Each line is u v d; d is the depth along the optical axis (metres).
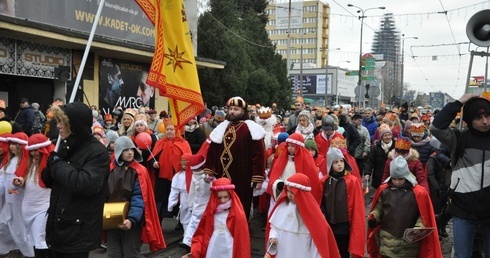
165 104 22.61
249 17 40.84
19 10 13.96
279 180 6.73
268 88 33.97
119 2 18.19
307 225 5.27
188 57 7.34
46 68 15.63
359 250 5.94
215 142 7.38
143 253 7.46
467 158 4.92
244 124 7.42
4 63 14.05
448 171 7.96
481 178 4.84
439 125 4.94
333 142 7.72
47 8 15.01
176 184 8.03
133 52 17.78
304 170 6.90
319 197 6.26
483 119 4.79
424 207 5.76
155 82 7.15
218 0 35.31
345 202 6.11
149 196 5.93
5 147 6.49
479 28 6.07
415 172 7.30
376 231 6.11
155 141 9.24
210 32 30.12
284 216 5.42
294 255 5.34
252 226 9.46
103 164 4.23
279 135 9.23
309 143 7.96
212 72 29.95
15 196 6.32
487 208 4.84
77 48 16.62
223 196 5.64
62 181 4.04
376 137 12.93
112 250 5.84
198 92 7.35
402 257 5.78
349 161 7.64
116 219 5.57
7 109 15.07
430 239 5.71
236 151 7.32
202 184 7.22
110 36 17.81
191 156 7.38
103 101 18.36
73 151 4.23
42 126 12.37
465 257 4.95
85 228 4.21
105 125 13.11
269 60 38.75
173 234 8.62
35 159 6.09
